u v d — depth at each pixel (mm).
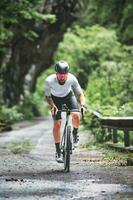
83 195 13344
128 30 56031
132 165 18688
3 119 46469
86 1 66938
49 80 17547
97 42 58875
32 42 67812
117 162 19594
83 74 56562
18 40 65750
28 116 69750
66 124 17734
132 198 12898
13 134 36938
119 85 37094
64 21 67438
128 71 36562
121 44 57656
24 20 58719
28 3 47531
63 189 14211
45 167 18672
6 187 14586
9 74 68688
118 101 35281
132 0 52094
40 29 66625
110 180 15570
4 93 68188
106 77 39562
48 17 49531
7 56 66938
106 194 13453
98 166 18688
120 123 23438
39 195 13414
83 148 25234
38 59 72500
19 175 16828
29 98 76375
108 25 62312
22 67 71188
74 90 17812
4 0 46500
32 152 24016
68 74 17703
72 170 17812
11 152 24266
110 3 55781
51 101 17719
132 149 21969
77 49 63500
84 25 71250
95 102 36719
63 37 71500
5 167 18781
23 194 13570
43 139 31328
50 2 64062
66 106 17641
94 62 57594
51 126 44750
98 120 28062
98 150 24016
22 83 72938
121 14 56250
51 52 73125
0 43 53500
